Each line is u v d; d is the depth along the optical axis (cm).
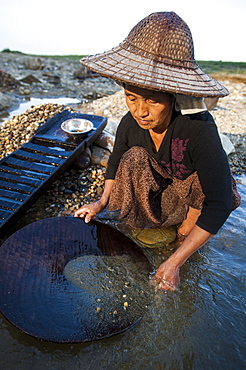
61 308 195
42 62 1148
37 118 433
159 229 272
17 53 1397
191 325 200
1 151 371
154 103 162
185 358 182
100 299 205
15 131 405
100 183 351
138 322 198
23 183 296
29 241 234
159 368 177
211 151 188
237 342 192
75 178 354
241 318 208
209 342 191
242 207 333
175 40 153
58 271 219
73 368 174
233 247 272
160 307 208
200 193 229
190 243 196
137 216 259
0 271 208
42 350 181
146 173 234
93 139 376
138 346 186
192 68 157
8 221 252
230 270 246
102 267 228
